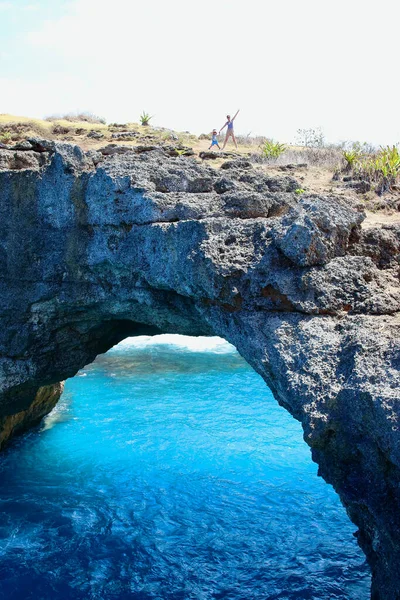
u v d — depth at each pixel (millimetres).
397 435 6871
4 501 15312
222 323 10406
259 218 10750
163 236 10812
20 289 13469
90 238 12508
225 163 16906
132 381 25125
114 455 18047
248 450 18312
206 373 26219
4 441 18297
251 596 11742
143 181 11742
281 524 14305
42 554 13156
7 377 14156
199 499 15453
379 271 9727
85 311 13484
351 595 11703
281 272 9453
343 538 13688
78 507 15078
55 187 12797
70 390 24094
